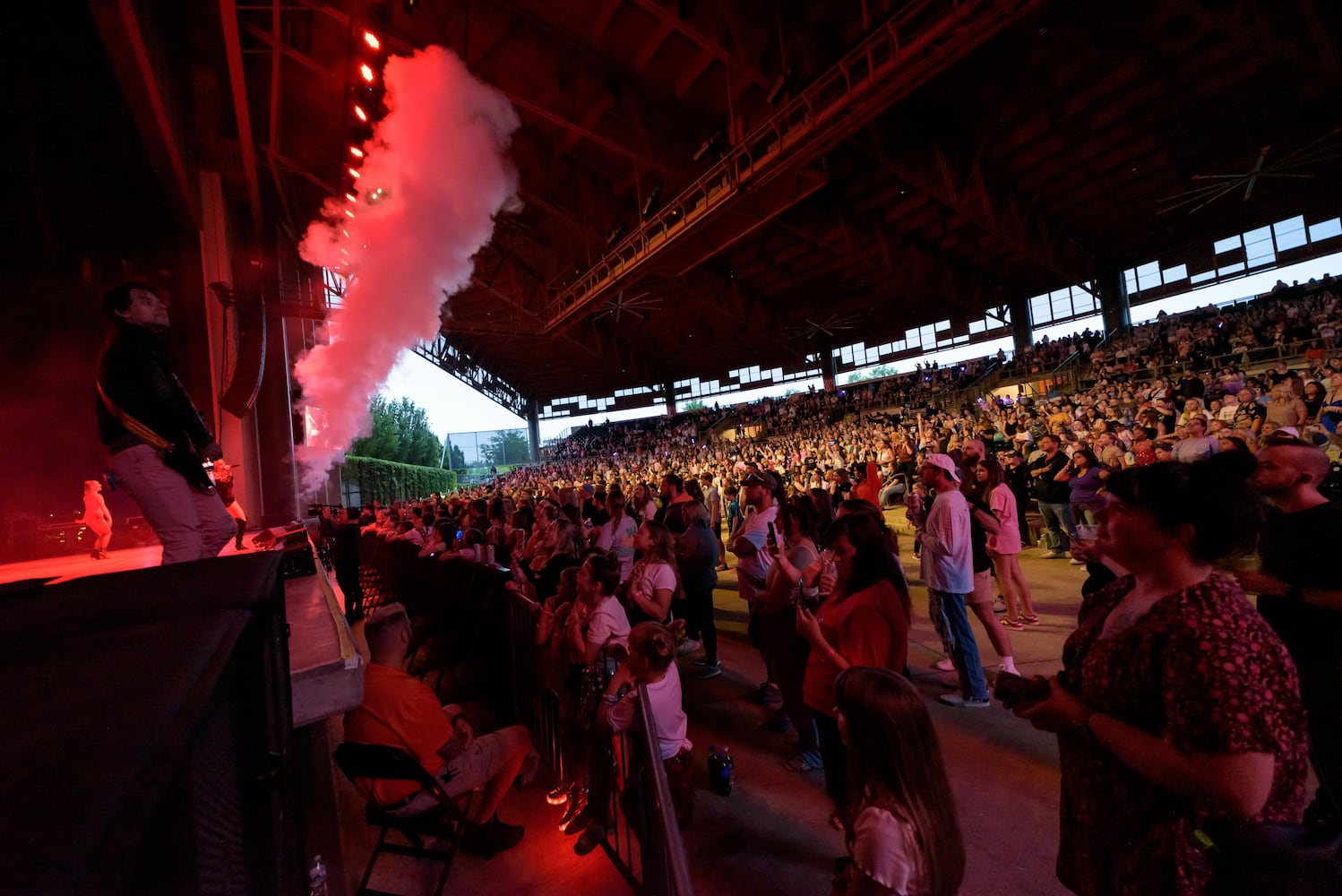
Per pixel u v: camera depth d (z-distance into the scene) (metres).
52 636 0.75
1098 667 1.45
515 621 4.32
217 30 13.75
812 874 2.62
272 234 21.89
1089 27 15.77
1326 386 10.30
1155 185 23.22
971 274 31.30
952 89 18.56
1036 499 8.51
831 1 15.03
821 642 2.71
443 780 2.68
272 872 0.92
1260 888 1.21
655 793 2.02
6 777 0.36
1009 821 2.84
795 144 14.29
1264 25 14.78
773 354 45.00
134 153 11.53
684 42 17.19
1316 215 25.14
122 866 0.28
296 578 4.11
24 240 10.63
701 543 5.09
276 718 1.07
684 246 22.23
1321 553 2.06
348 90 15.41
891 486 12.48
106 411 2.67
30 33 8.98
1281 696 1.23
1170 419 11.92
